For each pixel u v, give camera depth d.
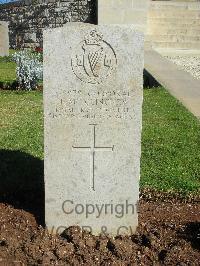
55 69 1.84
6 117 3.88
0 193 2.37
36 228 2.02
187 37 9.12
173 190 2.43
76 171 1.94
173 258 1.82
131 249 1.87
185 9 9.45
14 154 2.87
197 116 3.92
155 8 9.41
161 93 4.74
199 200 2.36
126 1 8.24
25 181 2.49
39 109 4.21
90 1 9.30
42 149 2.97
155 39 9.05
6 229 2.00
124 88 1.86
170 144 3.12
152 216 2.18
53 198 1.96
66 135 1.90
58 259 1.83
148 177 2.55
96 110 1.88
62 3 9.97
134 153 1.92
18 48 10.90
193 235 1.98
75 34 1.81
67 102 1.87
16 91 5.13
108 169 1.94
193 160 2.83
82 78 1.85
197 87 5.06
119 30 1.82
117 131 1.90
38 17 10.48
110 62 1.84
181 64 7.00
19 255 1.85
